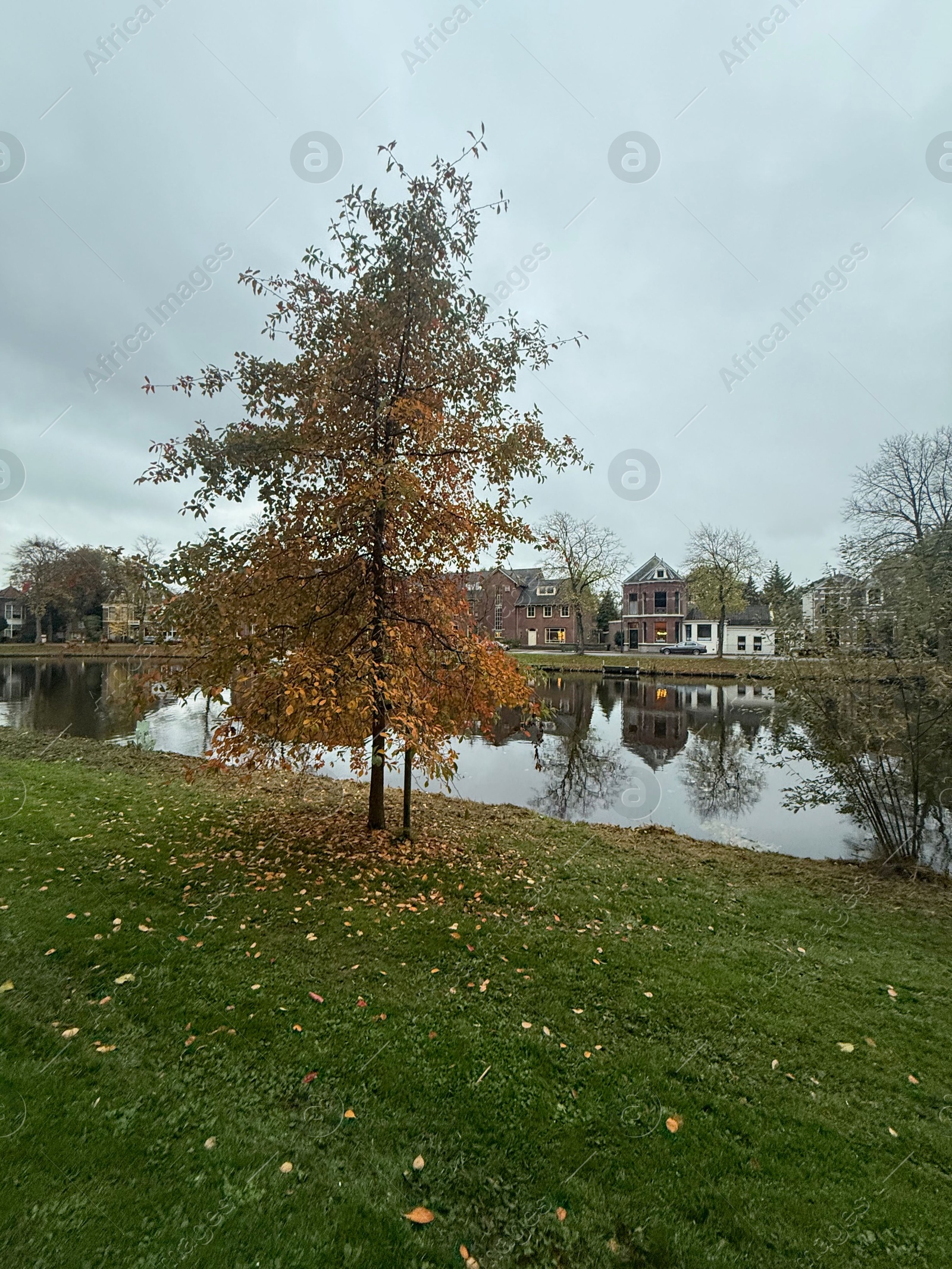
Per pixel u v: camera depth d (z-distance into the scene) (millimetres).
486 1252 2129
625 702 25984
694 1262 2133
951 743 6691
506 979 3938
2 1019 3197
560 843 7492
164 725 17734
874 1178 2520
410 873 5773
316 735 5145
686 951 4535
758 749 15805
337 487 5805
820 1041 3461
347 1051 3119
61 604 43406
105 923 4359
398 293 5363
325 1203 2252
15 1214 2096
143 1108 2650
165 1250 2014
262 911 4730
